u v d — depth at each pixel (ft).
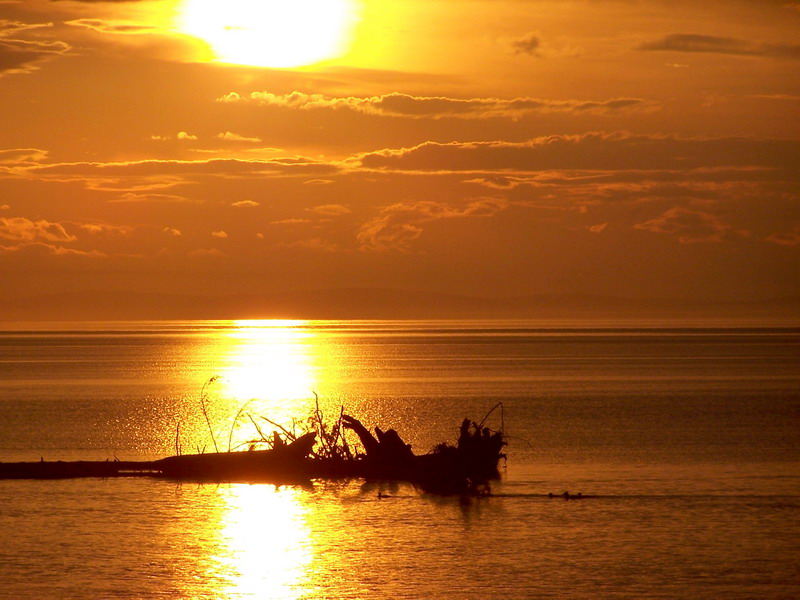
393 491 356.18
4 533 286.87
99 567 252.42
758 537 277.85
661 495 336.70
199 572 248.93
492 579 241.96
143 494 345.31
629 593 230.89
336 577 244.42
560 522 298.76
